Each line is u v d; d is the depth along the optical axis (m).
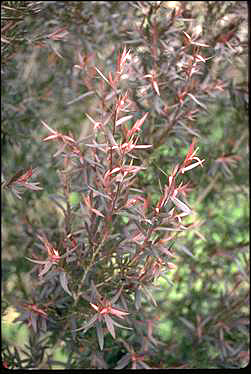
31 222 3.74
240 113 3.78
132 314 2.85
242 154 4.00
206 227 3.92
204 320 3.43
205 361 3.47
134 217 2.38
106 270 2.62
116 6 3.63
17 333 4.16
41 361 3.10
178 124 3.03
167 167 3.36
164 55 2.99
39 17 3.49
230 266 3.86
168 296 3.96
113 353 3.31
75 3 3.44
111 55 3.63
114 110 2.39
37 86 3.95
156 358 3.42
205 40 3.21
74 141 2.60
